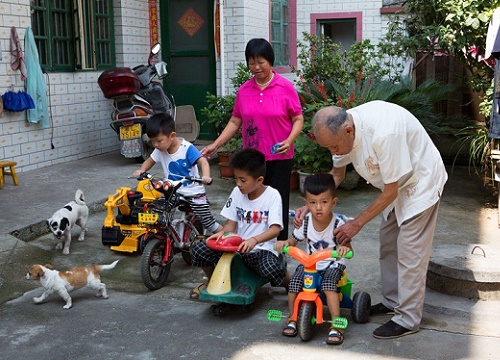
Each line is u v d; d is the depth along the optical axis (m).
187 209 4.46
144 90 8.37
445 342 3.31
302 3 11.77
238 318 3.70
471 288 3.87
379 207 3.17
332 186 3.36
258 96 4.22
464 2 6.05
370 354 3.19
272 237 3.67
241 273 3.74
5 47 7.21
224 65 9.32
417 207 3.21
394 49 7.19
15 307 3.93
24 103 7.34
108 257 4.95
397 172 3.08
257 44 4.08
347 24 13.09
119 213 5.07
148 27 9.81
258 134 4.24
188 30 9.76
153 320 3.69
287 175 4.32
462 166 8.31
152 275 4.46
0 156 7.29
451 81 9.16
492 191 6.83
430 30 6.45
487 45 5.39
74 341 3.43
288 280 3.92
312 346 3.29
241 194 3.80
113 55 9.22
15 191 6.61
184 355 3.24
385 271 3.67
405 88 7.64
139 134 7.82
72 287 3.93
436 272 3.98
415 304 3.35
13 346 3.38
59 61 8.28
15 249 4.90
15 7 7.29
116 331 3.54
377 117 3.11
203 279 4.47
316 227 3.52
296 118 4.25
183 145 4.35
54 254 5.01
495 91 5.49
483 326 3.51
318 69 8.76
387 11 11.34
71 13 8.41
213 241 3.60
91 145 8.80
